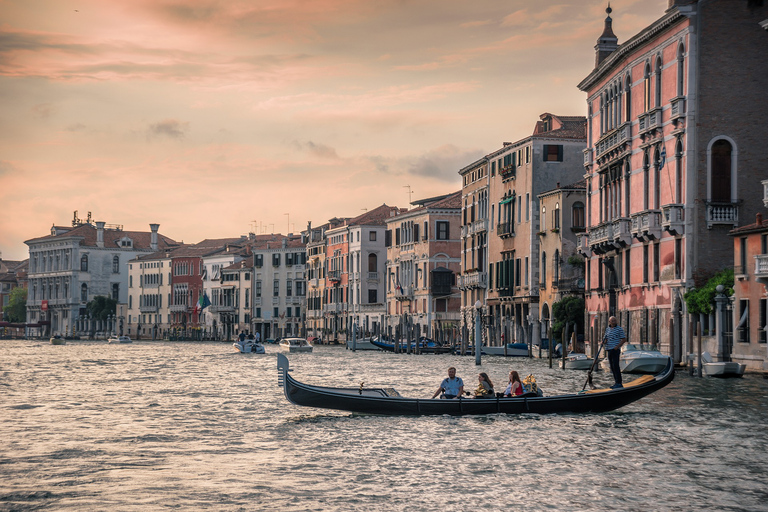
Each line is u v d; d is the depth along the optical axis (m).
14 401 34.84
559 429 25.31
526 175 77.81
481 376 28.91
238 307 156.75
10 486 18.39
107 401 34.69
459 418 27.42
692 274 45.28
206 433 25.42
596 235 57.59
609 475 19.19
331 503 16.89
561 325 66.81
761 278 38.94
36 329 192.88
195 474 19.53
